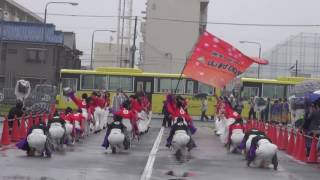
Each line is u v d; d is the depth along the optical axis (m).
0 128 28.86
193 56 23.86
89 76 46.53
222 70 23.75
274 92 47.00
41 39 66.75
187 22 85.25
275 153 16.48
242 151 20.44
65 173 13.83
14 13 89.38
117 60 97.38
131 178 13.37
